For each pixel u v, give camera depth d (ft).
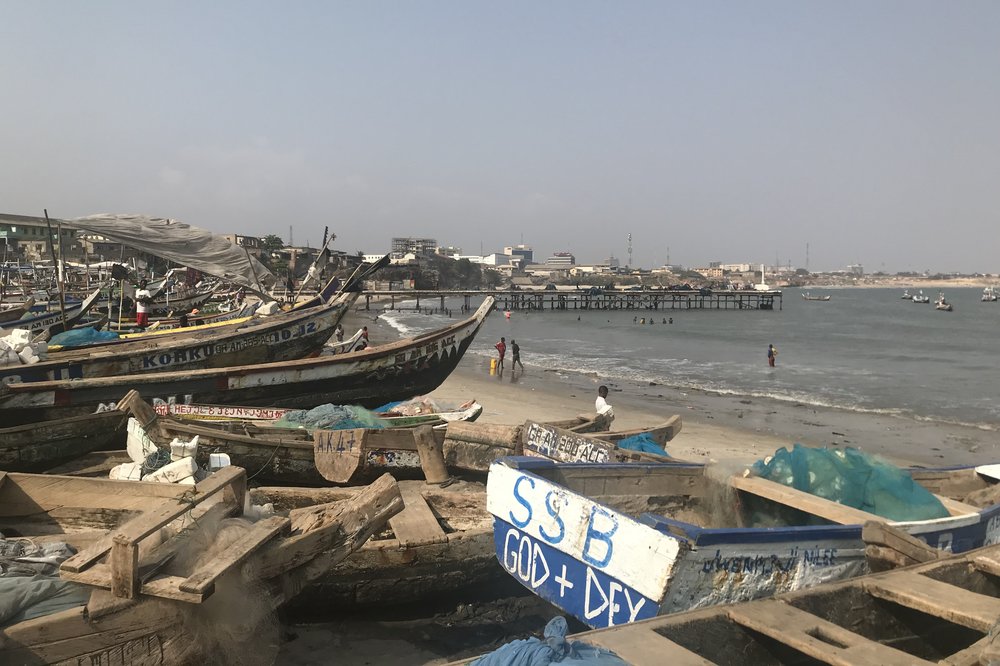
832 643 14.57
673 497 25.58
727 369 126.31
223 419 39.27
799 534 18.37
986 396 95.86
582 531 18.69
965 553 20.06
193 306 123.85
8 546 18.48
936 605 16.05
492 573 25.25
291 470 32.22
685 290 417.69
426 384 55.72
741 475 24.66
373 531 20.56
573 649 12.61
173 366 50.21
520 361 121.70
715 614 15.29
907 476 24.64
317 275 81.00
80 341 59.93
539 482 20.22
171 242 68.54
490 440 33.83
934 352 165.37
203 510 18.42
